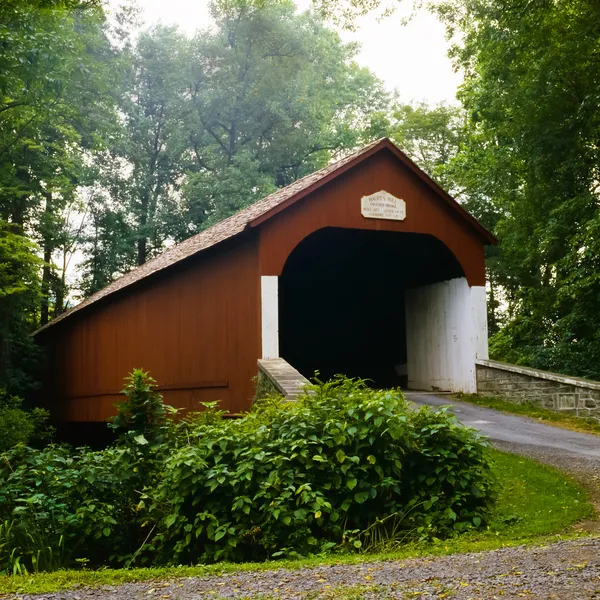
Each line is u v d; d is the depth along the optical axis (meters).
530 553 4.49
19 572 4.83
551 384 12.71
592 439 10.41
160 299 14.64
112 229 34.06
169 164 36.31
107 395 16.77
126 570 4.59
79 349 18.64
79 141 26.59
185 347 13.97
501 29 17.50
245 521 5.38
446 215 14.35
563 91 17.70
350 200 13.34
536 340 19.80
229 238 12.55
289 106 35.88
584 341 17.31
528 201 19.44
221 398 13.16
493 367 13.92
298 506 5.43
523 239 21.22
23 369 21.31
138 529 6.15
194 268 13.96
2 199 21.66
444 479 5.97
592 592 3.49
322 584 3.90
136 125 34.28
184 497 5.50
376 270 18.12
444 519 5.78
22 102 19.05
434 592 3.59
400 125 34.38
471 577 3.89
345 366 19.75
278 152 36.41
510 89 18.12
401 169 13.91
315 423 6.03
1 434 13.11
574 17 16.72
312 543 5.23
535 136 17.98
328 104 38.22
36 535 5.56
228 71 35.19
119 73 30.86
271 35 34.91
